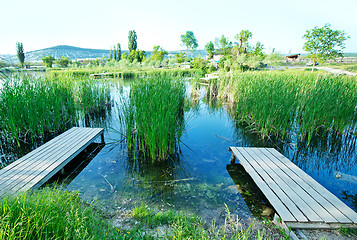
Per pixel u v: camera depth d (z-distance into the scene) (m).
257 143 5.09
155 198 3.00
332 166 4.04
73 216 1.80
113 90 11.82
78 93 7.68
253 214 2.66
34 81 6.20
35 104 5.05
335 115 5.17
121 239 1.81
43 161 3.47
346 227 2.19
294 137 5.38
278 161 3.66
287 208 2.44
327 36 13.46
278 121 5.12
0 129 4.93
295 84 6.38
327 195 2.68
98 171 3.77
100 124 6.74
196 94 11.09
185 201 2.93
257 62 20.45
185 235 2.03
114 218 2.44
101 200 2.90
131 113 4.48
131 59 43.12
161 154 4.20
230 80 9.88
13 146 4.78
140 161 4.14
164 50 45.72
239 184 3.41
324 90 5.33
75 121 6.66
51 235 1.60
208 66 19.97
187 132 5.87
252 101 6.41
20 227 1.53
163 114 3.98
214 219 2.54
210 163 4.12
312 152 4.62
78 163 4.05
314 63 14.61
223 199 2.99
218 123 6.72
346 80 6.09
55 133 5.68
